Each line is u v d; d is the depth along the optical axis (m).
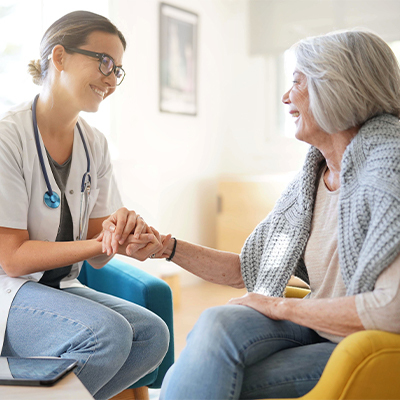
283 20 4.52
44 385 0.95
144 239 1.39
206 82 4.37
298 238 1.20
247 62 4.71
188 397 0.93
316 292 1.16
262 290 1.23
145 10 3.70
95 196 1.63
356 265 1.02
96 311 1.30
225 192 4.30
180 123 4.11
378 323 0.90
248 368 0.99
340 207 1.06
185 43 4.12
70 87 1.43
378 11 4.14
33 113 1.46
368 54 1.07
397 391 0.89
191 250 1.44
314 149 1.23
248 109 4.75
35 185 1.43
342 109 1.06
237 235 4.24
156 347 1.43
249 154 4.79
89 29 1.42
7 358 1.11
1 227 1.36
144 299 1.62
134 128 3.67
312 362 0.99
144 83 3.73
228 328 0.96
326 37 1.13
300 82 1.16
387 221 0.94
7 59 2.75
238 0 4.66
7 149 1.35
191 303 3.63
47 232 1.46
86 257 1.38
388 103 1.08
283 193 1.32
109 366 1.24
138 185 3.29
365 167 1.04
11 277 1.40
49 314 1.29
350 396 0.85
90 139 1.62
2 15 2.73
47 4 2.91
